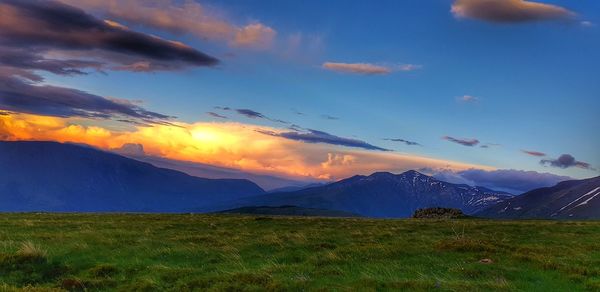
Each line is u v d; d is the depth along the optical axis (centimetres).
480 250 2631
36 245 2616
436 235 3819
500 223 5703
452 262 2306
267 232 3759
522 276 2031
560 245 3219
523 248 2781
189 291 1741
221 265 2227
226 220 5119
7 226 3734
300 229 4131
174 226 4144
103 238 2995
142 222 4512
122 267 2120
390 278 1920
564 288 1836
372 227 4525
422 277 1956
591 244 3256
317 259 2334
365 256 2447
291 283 1788
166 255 2477
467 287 1758
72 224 4038
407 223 5344
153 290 1767
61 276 2003
